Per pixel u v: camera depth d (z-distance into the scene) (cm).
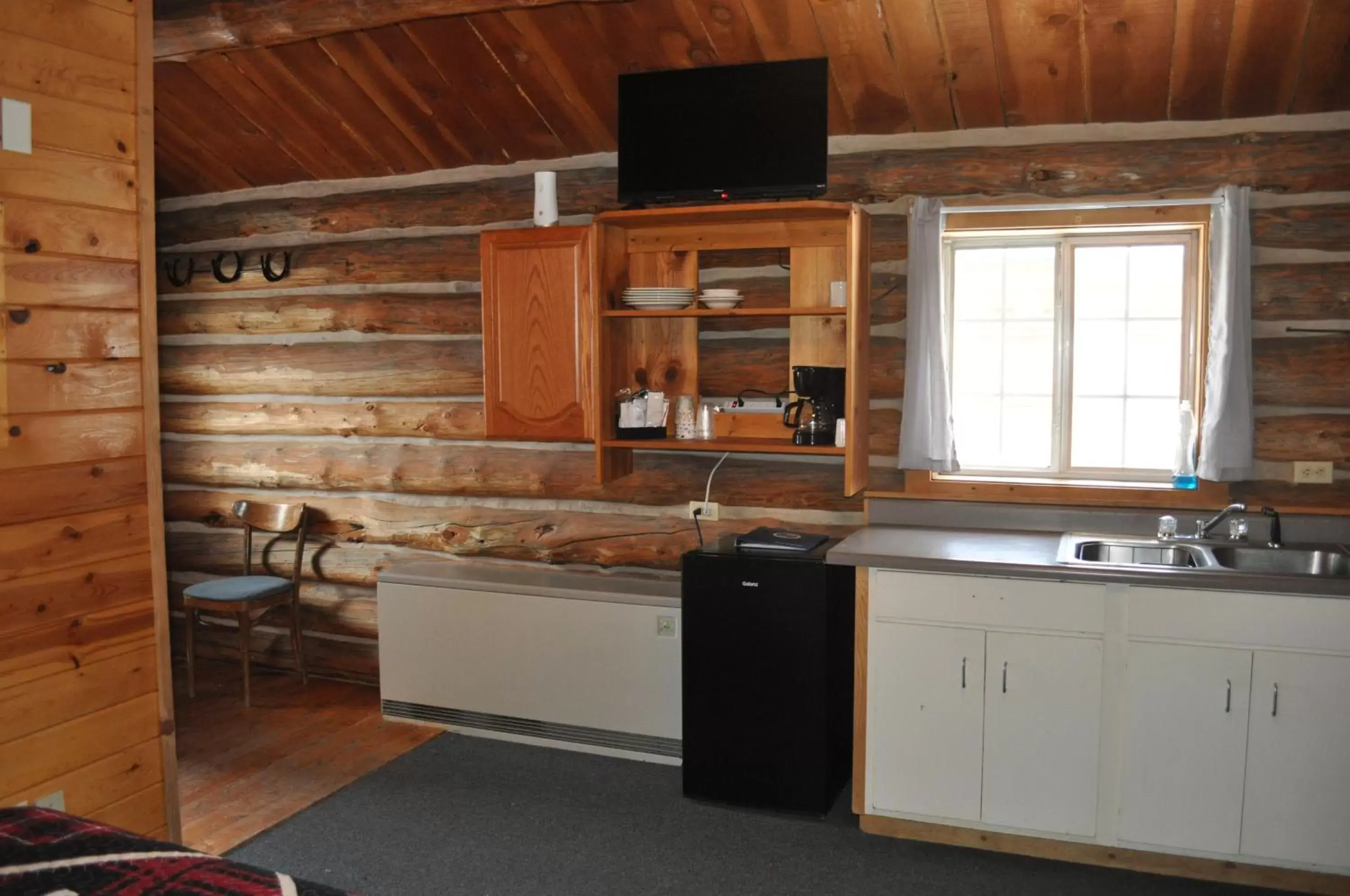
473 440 483
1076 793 326
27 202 262
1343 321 358
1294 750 305
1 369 257
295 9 387
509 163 465
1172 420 390
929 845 345
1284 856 309
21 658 266
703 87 392
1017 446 407
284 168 502
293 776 399
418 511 492
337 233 498
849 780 397
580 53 405
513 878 323
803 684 360
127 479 291
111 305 285
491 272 424
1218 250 363
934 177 394
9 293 259
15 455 262
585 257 411
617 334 423
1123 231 387
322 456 509
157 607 301
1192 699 313
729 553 368
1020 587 327
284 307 509
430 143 464
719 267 429
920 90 383
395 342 491
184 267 536
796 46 383
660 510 450
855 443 384
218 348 529
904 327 404
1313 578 298
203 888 177
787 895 312
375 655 507
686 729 376
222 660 543
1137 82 362
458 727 446
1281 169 359
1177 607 312
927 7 353
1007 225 388
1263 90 355
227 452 529
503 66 417
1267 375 366
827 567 355
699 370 432
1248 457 358
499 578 443
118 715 292
